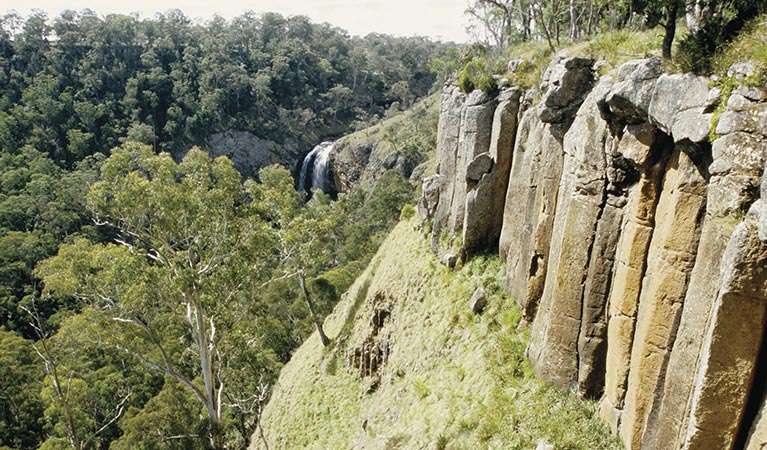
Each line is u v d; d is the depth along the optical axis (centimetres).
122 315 2461
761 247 775
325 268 6406
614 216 1259
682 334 959
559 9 2850
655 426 1052
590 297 1330
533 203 1778
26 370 4209
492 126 2186
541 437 1339
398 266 2906
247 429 3756
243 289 2759
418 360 2223
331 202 8800
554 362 1473
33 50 11688
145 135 10700
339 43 17675
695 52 977
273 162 12575
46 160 8756
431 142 9562
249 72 14412
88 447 3628
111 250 2369
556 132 1572
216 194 2480
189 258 2494
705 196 954
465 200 2384
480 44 3073
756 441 830
